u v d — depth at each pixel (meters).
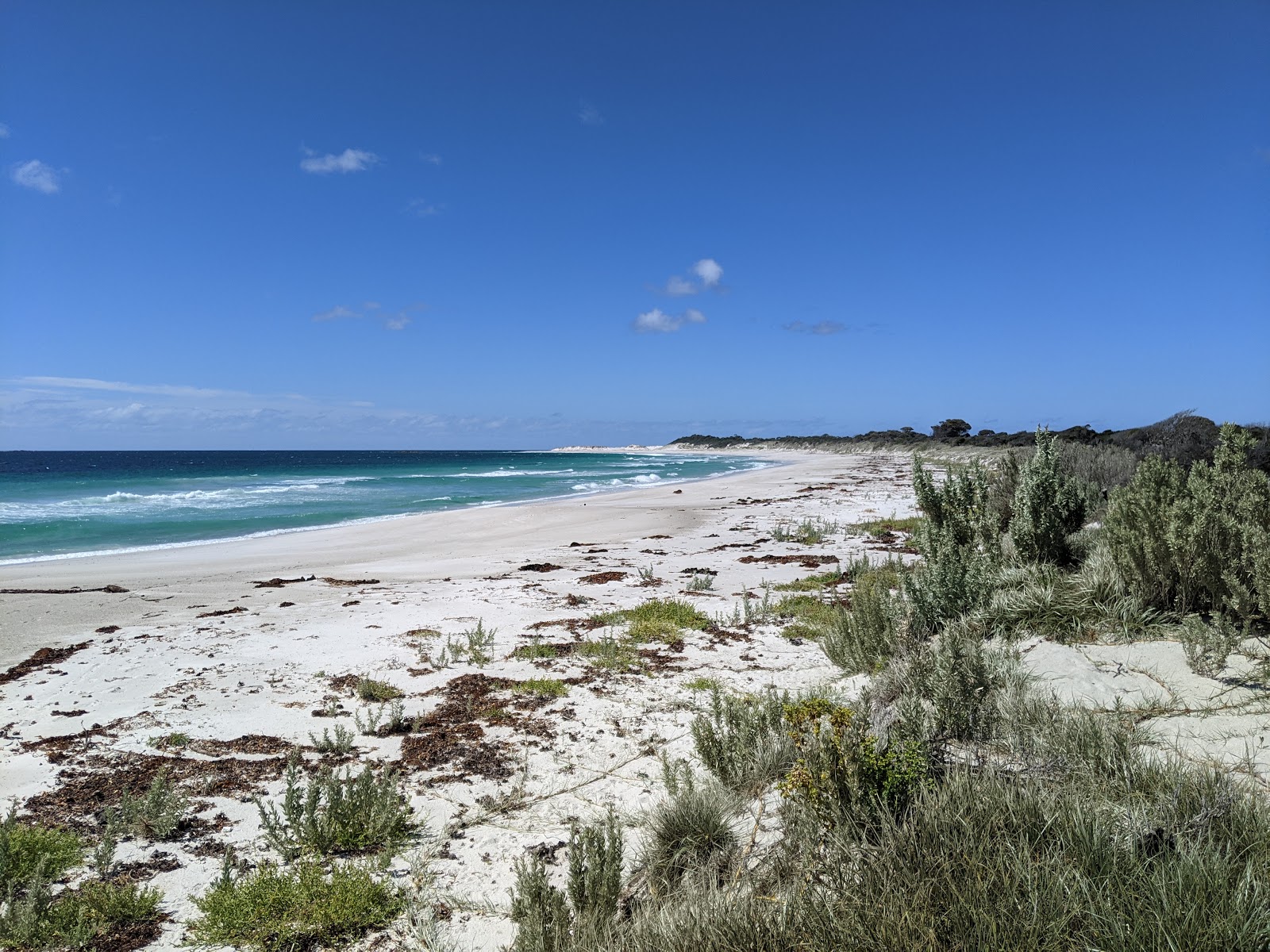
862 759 3.39
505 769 4.76
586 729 5.36
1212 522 5.49
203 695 6.25
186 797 4.45
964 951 2.41
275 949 3.11
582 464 83.25
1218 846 2.68
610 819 3.51
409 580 12.16
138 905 3.32
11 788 4.55
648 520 20.53
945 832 2.93
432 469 72.25
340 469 74.69
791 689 5.98
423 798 4.40
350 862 3.73
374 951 3.10
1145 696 4.45
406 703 6.00
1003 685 4.62
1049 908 2.48
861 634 6.37
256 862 3.75
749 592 10.05
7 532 20.11
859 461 59.53
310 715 5.77
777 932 2.63
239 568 13.90
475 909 3.36
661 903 3.19
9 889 3.31
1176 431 18.03
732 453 120.62
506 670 6.75
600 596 10.12
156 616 9.55
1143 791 3.31
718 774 4.32
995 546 8.03
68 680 6.73
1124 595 5.89
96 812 4.26
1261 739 3.78
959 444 63.00
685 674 6.53
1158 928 2.32
